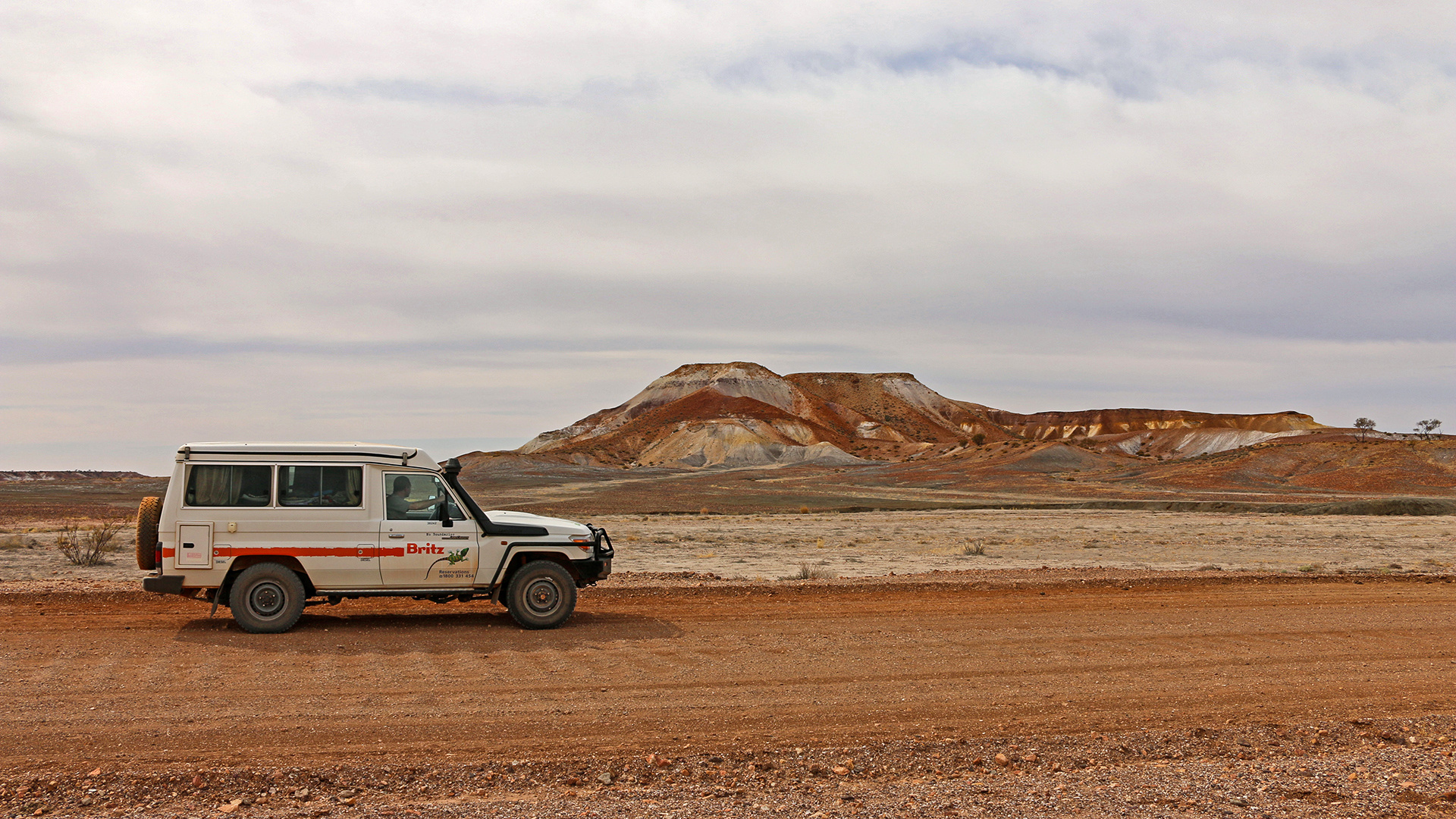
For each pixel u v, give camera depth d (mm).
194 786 6242
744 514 62375
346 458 12133
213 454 11875
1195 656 10922
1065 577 18891
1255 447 165250
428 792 6246
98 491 104750
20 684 8977
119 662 10000
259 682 9148
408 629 12227
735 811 5820
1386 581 18781
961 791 6203
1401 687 9523
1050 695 9094
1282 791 6215
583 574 13172
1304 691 9328
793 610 14133
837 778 6641
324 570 11930
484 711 8250
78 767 6605
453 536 12242
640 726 7887
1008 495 106062
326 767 6645
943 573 20078
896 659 10609
